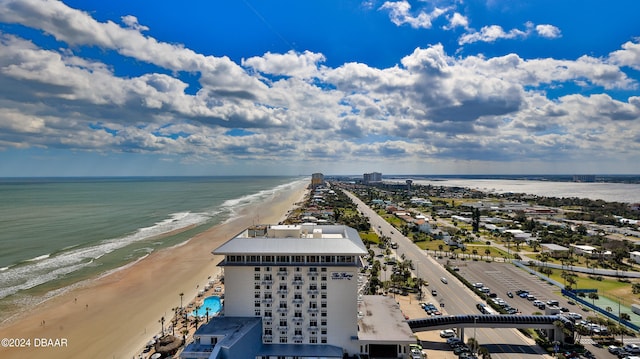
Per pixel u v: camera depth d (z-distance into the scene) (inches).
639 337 4439.0
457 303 5669.3
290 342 3777.1
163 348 4001.0
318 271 3764.8
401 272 6924.2
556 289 6314.0
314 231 4165.8
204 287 6166.3
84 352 4158.5
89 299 5718.5
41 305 5467.5
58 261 7746.1
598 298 5669.3
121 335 4569.4
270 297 3791.8
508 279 6855.3
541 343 4276.6
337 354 3592.5
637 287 6018.7
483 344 4323.3
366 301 4601.4
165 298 5782.5
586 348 4192.9
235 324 3641.7
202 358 3329.2
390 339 3683.6
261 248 3784.5
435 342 4414.4
